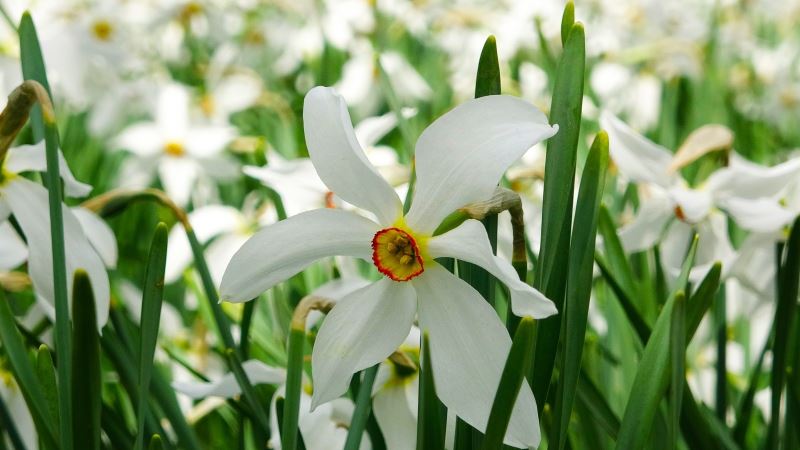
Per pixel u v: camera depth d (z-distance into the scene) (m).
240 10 1.57
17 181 0.42
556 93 0.39
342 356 0.38
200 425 0.58
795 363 0.45
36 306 0.47
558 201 0.39
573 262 0.40
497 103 0.38
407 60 1.48
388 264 0.38
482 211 0.38
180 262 0.66
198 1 1.48
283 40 1.54
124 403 0.54
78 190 0.44
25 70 0.45
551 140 0.39
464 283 0.38
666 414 0.44
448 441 0.42
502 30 1.34
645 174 0.50
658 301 0.53
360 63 1.17
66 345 0.39
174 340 0.66
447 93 1.25
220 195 1.08
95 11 1.17
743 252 0.48
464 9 1.46
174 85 1.06
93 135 1.09
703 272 0.48
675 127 1.03
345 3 1.48
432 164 0.38
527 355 0.36
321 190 0.53
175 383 0.45
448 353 0.38
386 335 0.39
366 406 0.41
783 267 0.43
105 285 0.42
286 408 0.39
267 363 0.58
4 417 0.44
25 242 0.45
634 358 0.50
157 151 1.00
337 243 0.38
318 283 0.58
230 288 0.38
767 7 1.81
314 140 0.38
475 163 0.38
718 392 0.50
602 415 0.44
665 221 0.51
